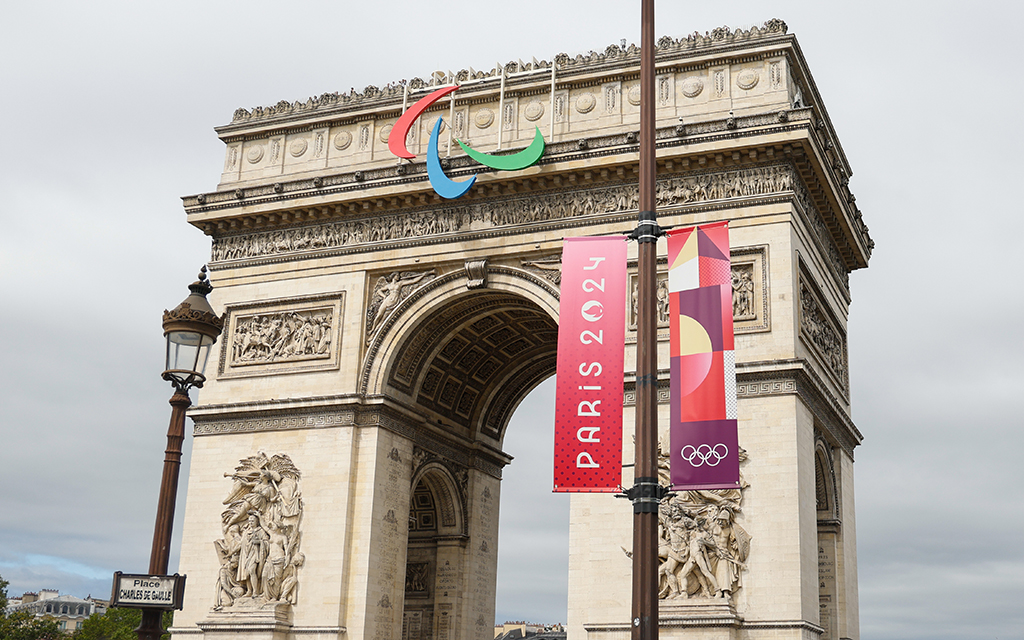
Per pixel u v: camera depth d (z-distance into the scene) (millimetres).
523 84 86125
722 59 81000
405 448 85438
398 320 84188
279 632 77188
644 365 33531
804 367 71500
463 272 82750
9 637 197750
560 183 81312
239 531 81688
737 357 73125
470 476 96875
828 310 86438
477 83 87438
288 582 79125
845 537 84375
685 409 39969
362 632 77000
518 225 81938
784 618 66625
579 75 84375
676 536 69688
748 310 74062
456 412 95938
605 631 70250
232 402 85938
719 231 42000
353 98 91812
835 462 85188
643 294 34312
